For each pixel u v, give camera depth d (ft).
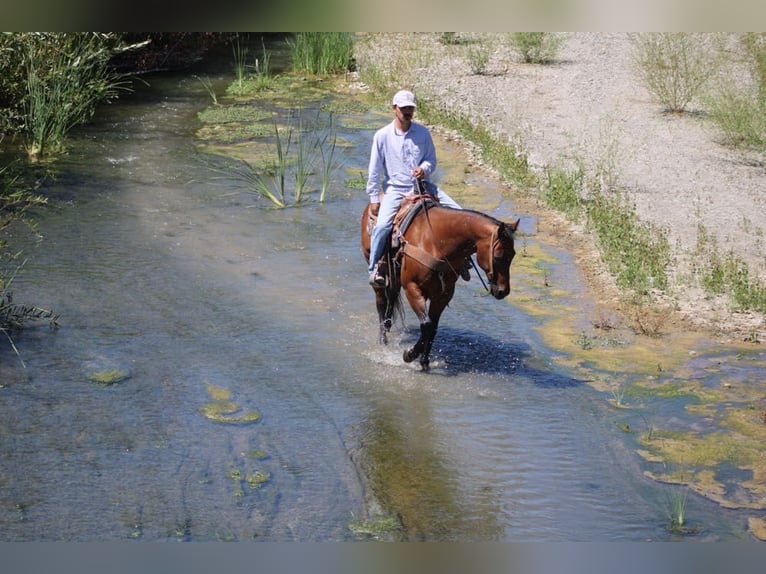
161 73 69.92
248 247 39.17
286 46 82.33
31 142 50.29
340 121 59.06
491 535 22.04
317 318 33.14
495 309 34.99
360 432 26.25
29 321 31.24
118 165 48.47
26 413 25.89
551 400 28.55
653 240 40.78
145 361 29.22
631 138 55.83
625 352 31.96
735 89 63.21
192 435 25.52
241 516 22.25
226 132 55.57
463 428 26.73
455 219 27.35
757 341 32.89
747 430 27.25
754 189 47.80
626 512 23.27
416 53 75.82
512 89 66.39
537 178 48.67
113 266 36.09
